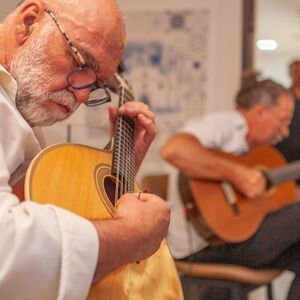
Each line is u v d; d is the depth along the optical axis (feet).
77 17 3.16
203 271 6.51
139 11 9.35
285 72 8.89
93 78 3.28
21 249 2.40
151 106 9.29
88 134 4.97
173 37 9.29
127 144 3.97
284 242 6.52
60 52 3.16
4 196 2.60
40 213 2.51
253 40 9.07
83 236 2.54
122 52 3.44
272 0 9.04
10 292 2.44
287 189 6.97
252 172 6.89
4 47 3.31
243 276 6.48
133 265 3.22
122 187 3.54
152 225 2.92
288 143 7.41
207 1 9.18
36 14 3.24
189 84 9.25
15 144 2.94
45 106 3.25
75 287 2.49
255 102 7.24
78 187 3.17
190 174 6.74
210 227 6.63
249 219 6.71
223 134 7.13
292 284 6.47
